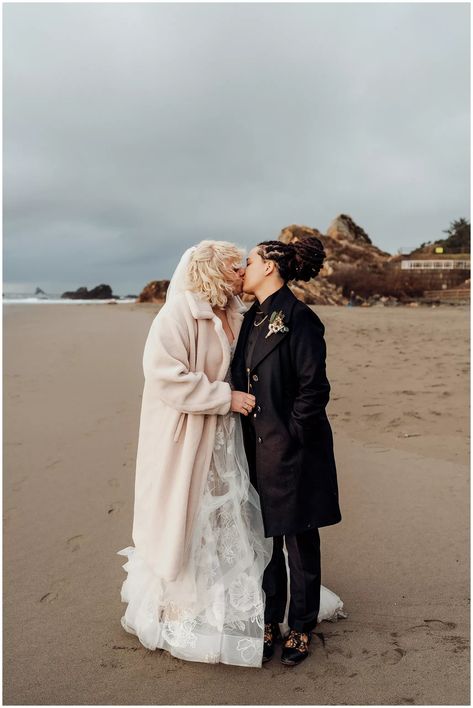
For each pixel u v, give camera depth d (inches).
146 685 87.0
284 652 92.6
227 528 95.9
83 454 196.5
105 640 98.7
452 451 193.5
